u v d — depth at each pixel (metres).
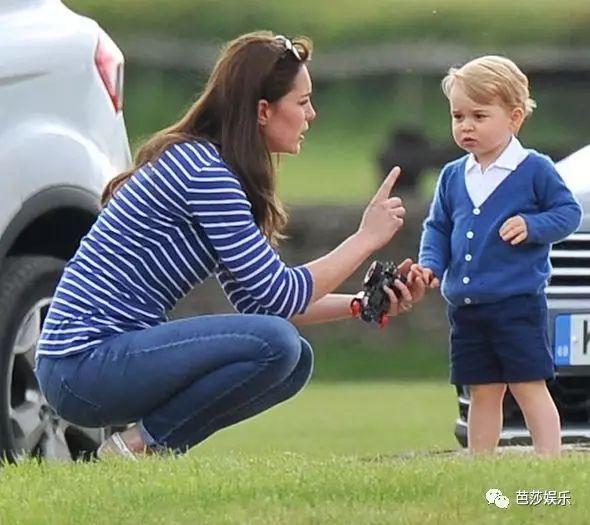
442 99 110.00
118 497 21.91
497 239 26.52
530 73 102.50
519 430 29.44
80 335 24.56
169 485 22.31
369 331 73.00
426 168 94.25
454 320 27.06
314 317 26.11
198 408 24.64
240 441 50.28
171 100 109.94
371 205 25.27
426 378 72.06
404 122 108.88
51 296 27.84
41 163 27.23
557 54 102.00
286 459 24.62
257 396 24.72
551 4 104.81
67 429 27.95
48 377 24.81
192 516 20.92
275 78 24.81
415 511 20.77
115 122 29.20
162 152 24.73
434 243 27.09
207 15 111.81
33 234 28.22
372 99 110.25
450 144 94.62
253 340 24.31
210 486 22.11
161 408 24.78
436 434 50.56
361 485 21.91
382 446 46.94
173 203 24.55
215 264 25.06
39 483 23.12
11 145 26.89
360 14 113.50
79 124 28.27
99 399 24.56
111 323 24.61
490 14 107.06
